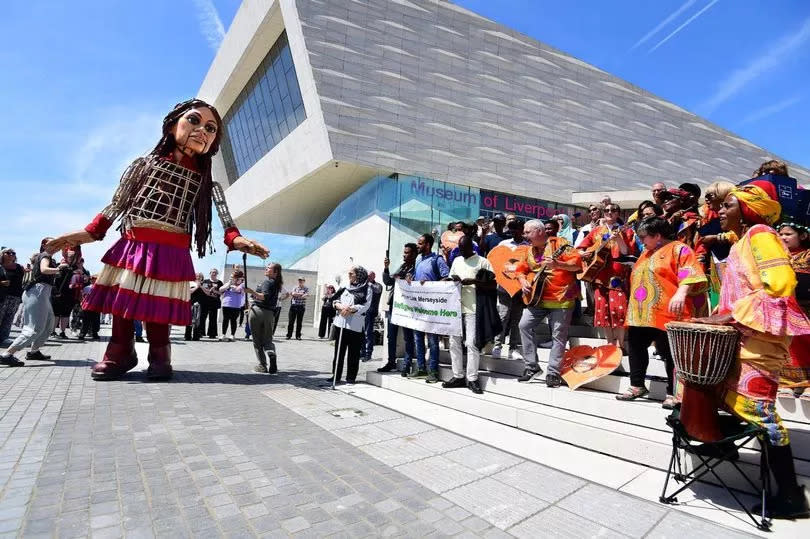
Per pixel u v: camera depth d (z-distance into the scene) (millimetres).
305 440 3631
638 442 3303
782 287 2330
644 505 2600
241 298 13828
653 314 3697
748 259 2582
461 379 5371
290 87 23781
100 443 3287
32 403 4332
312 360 9367
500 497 2670
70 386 5199
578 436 3682
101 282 5695
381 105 20984
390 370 6773
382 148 20750
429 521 2330
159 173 5926
